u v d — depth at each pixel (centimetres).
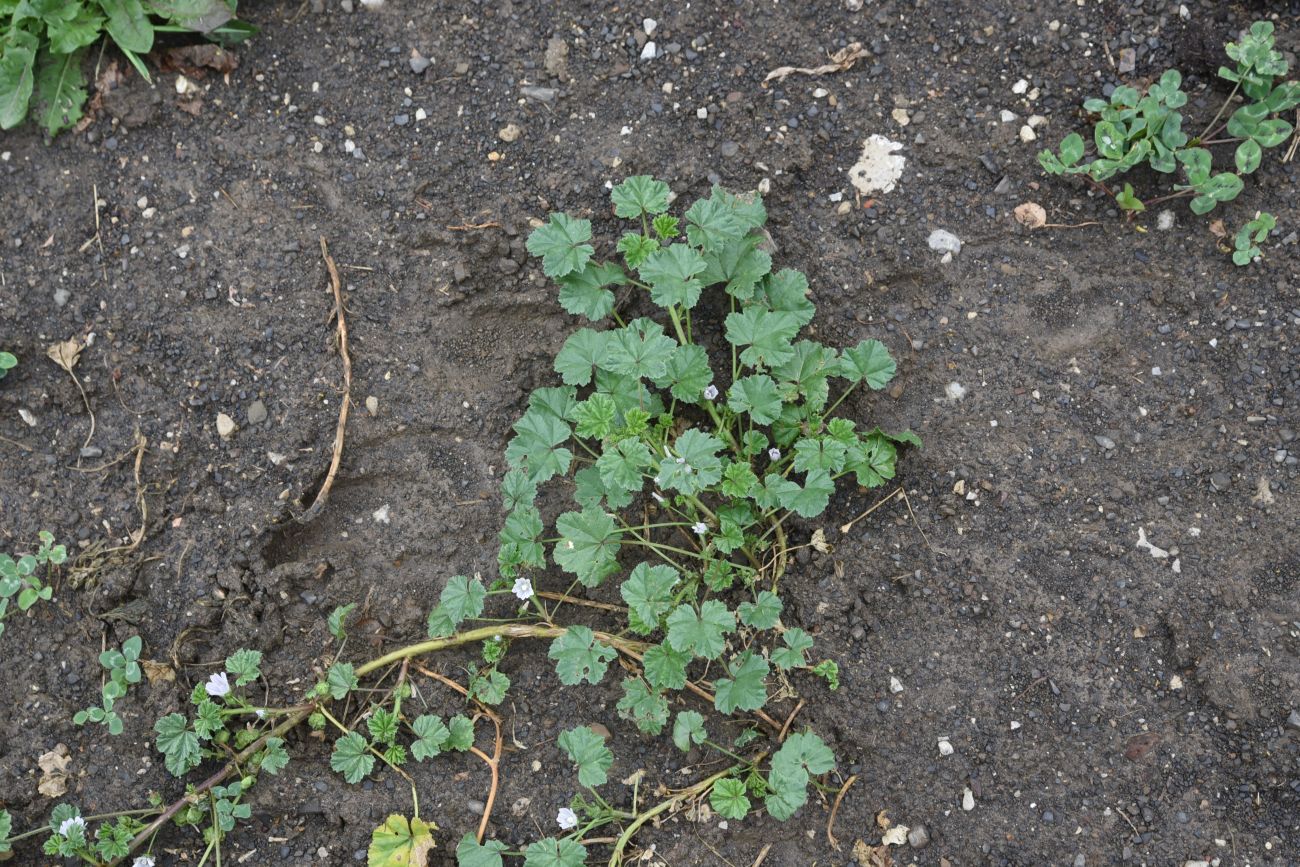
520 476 264
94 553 276
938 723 265
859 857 262
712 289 290
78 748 268
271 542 279
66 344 283
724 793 251
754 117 292
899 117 291
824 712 269
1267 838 254
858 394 284
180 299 284
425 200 289
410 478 284
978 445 277
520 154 292
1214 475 269
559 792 269
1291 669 257
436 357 285
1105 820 258
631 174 291
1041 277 282
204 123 292
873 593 274
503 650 270
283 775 268
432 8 298
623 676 274
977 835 260
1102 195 284
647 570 253
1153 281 279
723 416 281
